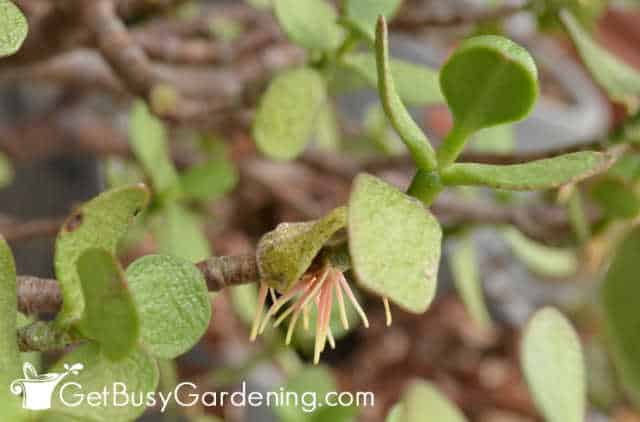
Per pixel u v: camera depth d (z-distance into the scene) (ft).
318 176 1.74
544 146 2.07
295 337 1.15
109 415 0.56
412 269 0.54
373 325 1.98
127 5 0.92
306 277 0.60
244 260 0.59
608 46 2.50
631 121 0.77
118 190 0.56
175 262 0.58
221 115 0.93
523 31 1.45
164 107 0.85
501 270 1.98
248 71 1.05
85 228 0.56
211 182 0.94
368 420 1.72
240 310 1.05
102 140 1.43
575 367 0.68
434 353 1.98
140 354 0.57
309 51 0.80
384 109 0.58
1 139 1.39
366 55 0.78
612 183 0.86
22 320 0.60
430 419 0.63
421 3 1.27
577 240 0.99
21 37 0.56
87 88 1.25
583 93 2.30
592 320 2.06
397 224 0.54
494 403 1.94
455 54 0.57
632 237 0.57
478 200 1.18
